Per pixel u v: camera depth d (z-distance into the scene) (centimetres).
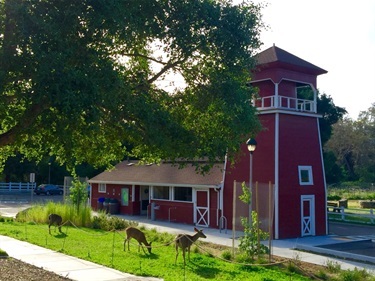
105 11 957
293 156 2556
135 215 3462
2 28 930
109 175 3825
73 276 1288
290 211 2491
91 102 895
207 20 1146
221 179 2744
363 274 1440
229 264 1530
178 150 1127
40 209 2756
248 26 1192
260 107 2592
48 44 923
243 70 1250
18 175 7088
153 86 1259
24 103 970
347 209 3609
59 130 920
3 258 1533
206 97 1220
